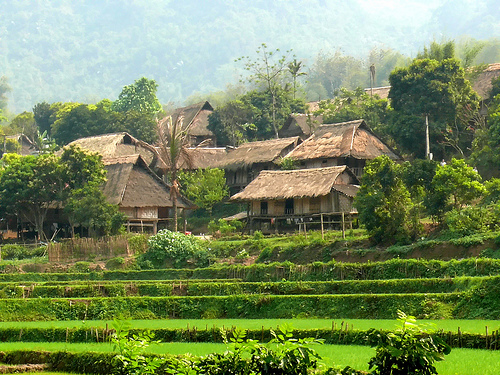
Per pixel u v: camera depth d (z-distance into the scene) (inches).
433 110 2343.8
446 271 1323.8
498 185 1764.3
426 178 1713.8
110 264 1916.8
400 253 1512.1
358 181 2176.4
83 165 2335.1
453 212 1569.9
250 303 1234.0
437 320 1040.8
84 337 1056.2
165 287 1477.6
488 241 1422.2
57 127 3535.9
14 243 2418.8
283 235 2032.5
